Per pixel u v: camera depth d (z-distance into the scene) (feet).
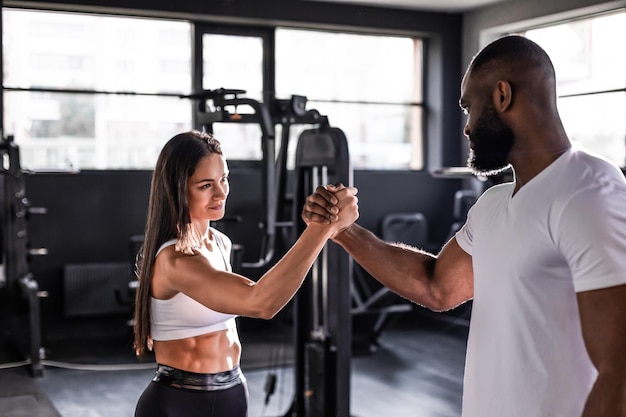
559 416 4.96
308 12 24.99
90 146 23.21
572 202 4.73
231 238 24.12
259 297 5.71
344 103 26.25
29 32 22.24
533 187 5.03
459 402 16.48
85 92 22.97
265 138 14.74
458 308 25.16
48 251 22.68
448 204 27.30
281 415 15.34
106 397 16.96
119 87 23.38
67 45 22.72
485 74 5.16
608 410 4.46
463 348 21.97
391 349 21.86
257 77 25.03
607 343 4.52
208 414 6.50
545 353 4.96
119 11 22.99
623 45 21.31
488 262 5.28
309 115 13.88
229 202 24.13
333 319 12.96
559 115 5.16
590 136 22.50
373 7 25.88
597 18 22.12
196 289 6.07
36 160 22.65
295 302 13.91
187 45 24.11
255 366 19.58
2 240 21.21
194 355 6.48
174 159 6.42
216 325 6.57
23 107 22.35
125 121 23.53
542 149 5.05
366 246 6.39
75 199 22.89
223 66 24.57
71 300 22.45
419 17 26.53
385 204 26.48
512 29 25.34
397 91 27.02
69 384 17.99
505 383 5.14
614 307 4.53
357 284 24.95
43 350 20.52
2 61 21.52
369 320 24.90
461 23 27.09
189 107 24.22
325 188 5.78
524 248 4.99
